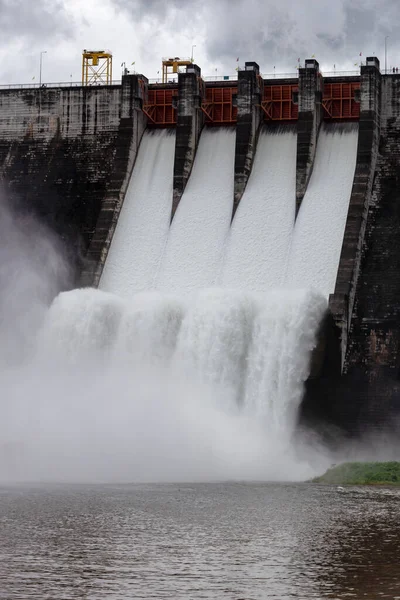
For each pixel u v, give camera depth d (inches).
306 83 6786.4
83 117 7475.4
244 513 3489.2
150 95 7401.6
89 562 2573.8
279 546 2834.6
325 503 3816.4
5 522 3184.1
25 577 2399.1
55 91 7559.1
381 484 4660.4
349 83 6983.3
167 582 2369.6
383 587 2341.3
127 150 7130.9
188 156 6998.0
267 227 6579.7
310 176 6747.1
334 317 5698.8
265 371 5620.1
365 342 5816.9
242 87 6909.5
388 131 6781.5
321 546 2847.0
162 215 6904.5
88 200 7199.8
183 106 7037.4
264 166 6929.1
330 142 6899.6
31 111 7603.4
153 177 7135.8
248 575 2452.0
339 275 5984.3
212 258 6565.0
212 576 2434.8
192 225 6756.9
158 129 7391.7
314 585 2354.8
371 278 6082.7
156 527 3134.8
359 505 3767.2
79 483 4446.4
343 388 5649.6
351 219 6240.2
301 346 5605.3
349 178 6668.3
